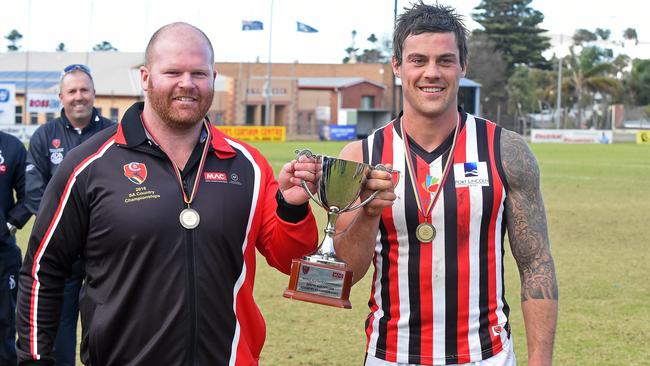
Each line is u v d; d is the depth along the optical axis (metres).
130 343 2.95
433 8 3.35
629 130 67.50
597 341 6.10
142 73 3.05
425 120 3.38
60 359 5.33
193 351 2.94
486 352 3.29
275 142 48.53
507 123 68.69
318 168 3.03
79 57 65.81
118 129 3.04
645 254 9.94
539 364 3.25
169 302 2.93
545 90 76.19
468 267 3.29
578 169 24.94
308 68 82.31
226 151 3.06
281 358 5.67
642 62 79.75
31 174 5.59
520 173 3.33
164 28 2.99
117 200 2.94
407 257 3.33
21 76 62.59
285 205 2.99
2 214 5.50
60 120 5.79
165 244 2.93
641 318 6.78
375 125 68.38
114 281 2.96
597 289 7.89
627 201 15.93
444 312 3.30
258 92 64.12
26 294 3.10
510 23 80.56
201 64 2.93
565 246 10.54
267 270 9.00
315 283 3.07
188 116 2.93
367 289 7.98
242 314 3.07
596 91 74.25
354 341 6.12
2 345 5.41
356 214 3.35
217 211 2.97
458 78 3.35
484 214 3.31
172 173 2.98
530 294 3.32
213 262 2.96
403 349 3.34
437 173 3.35
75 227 3.03
